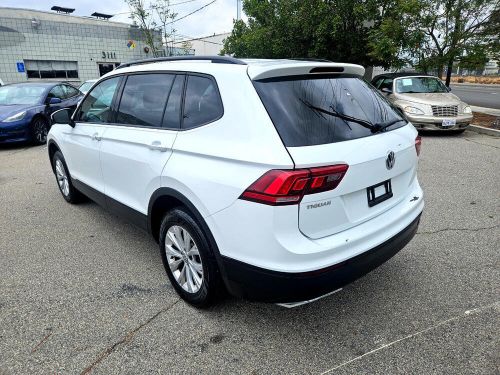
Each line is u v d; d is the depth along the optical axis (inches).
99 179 159.0
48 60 912.3
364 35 576.7
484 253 147.3
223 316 114.7
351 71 118.5
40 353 100.9
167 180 113.1
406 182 120.1
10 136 365.7
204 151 102.1
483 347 100.1
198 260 112.7
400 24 470.3
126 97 141.9
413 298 121.6
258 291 94.5
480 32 457.1
